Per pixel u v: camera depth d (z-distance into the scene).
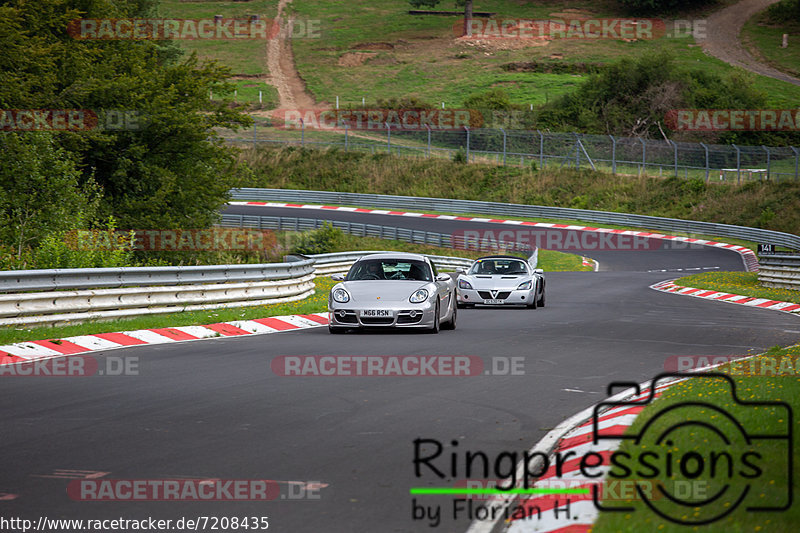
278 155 194.50
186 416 19.36
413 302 37.09
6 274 32.75
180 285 43.25
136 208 77.31
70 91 72.12
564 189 168.00
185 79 81.25
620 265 115.56
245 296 47.16
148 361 28.47
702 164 186.75
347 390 23.05
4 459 15.32
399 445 16.62
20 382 24.08
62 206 56.53
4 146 56.66
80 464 15.01
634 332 39.41
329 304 38.16
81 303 36.62
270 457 15.58
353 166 188.50
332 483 13.87
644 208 157.25
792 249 122.19
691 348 33.31
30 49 68.88
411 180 181.25
